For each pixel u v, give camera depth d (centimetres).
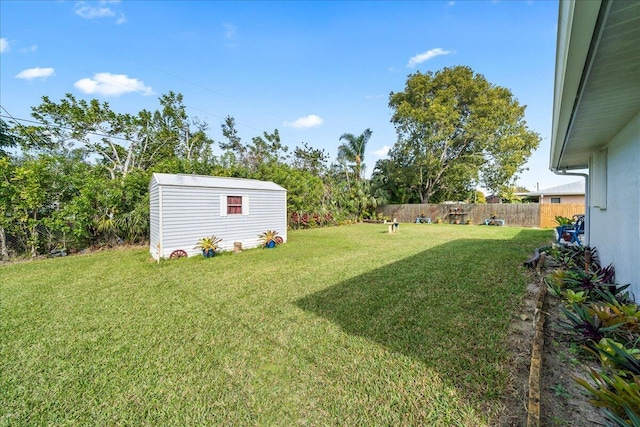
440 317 328
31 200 755
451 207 1847
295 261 666
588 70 178
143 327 322
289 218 1470
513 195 2023
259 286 473
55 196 826
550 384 203
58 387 220
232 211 841
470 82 1770
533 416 160
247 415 189
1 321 342
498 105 1702
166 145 1644
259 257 721
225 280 514
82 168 918
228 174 1266
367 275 525
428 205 1933
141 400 205
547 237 1053
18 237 780
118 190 902
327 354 259
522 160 1783
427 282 468
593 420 169
